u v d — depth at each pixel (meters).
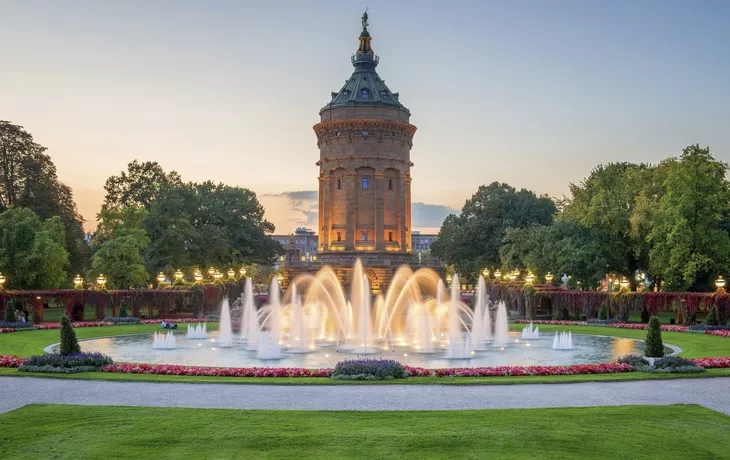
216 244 103.25
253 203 124.94
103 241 92.88
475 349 46.06
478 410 23.80
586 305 70.88
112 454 18.61
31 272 74.06
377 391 27.83
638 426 21.41
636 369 33.09
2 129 93.00
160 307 74.62
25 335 53.34
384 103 111.25
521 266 100.12
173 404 25.19
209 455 18.52
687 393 27.30
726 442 19.70
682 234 68.31
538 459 18.22
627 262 83.31
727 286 72.94
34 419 22.33
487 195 126.12
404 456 18.47
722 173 72.06
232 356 42.09
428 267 105.25
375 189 109.56
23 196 91.00
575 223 83.31
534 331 58.25
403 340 52.75
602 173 86.81
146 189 123.38
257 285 156.38
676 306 63.53
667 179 71.81
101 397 26.58
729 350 42.91
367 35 115.50
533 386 28.98
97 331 58.44
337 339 50.31
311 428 21.12
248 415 22.95
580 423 21.77
